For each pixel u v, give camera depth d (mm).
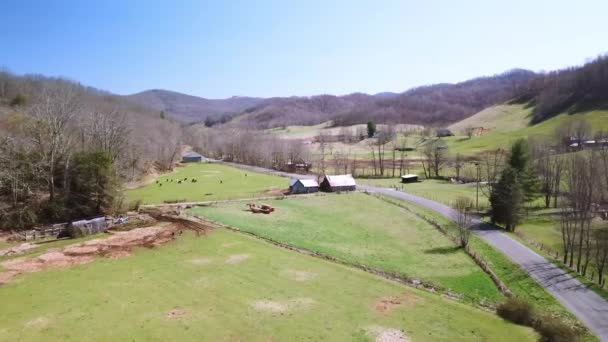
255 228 56812
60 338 27891
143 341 27750
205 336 28547
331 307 33344
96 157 62125
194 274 39281
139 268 40594
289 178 111750
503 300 37875
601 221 67625
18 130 71688
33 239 49938
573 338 30172
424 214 71812
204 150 199500
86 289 35500
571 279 43438
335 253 48156
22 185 58719
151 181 103875
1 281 36812
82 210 59719
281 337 28688
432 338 29359
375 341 28625
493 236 59125
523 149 80625
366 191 91875
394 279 40875
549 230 66875
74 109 84500
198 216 61750
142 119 166500
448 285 40875
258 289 36312
